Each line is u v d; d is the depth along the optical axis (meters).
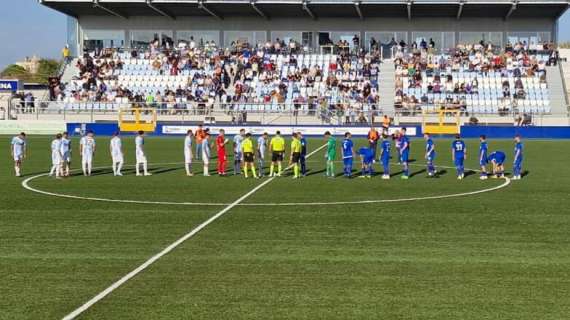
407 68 63.78
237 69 65.19
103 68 65.62
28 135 54.88
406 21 67.88
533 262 13.83
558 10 63.84
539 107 59.34
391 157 38.94
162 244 15.52
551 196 23.31
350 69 64.88
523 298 11.41
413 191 24.67
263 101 61.56
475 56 65.12
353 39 68.44
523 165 34.00
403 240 15.94
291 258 14.16
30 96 63.84
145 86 64.12
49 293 11.71
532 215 19.39
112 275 12.87
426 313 10.66
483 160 28.66
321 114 57.69
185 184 26.78
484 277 12.70
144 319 10.39
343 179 28.61
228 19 69.31
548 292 11.74
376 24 68.19
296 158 29.16
